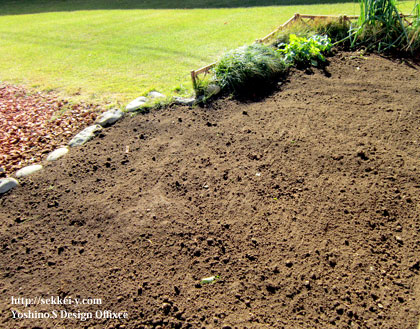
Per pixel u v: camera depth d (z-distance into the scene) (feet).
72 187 10.80
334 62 17.42
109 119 14.15
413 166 10.46
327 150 11.40
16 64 22.79
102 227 9.20
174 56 20.98
